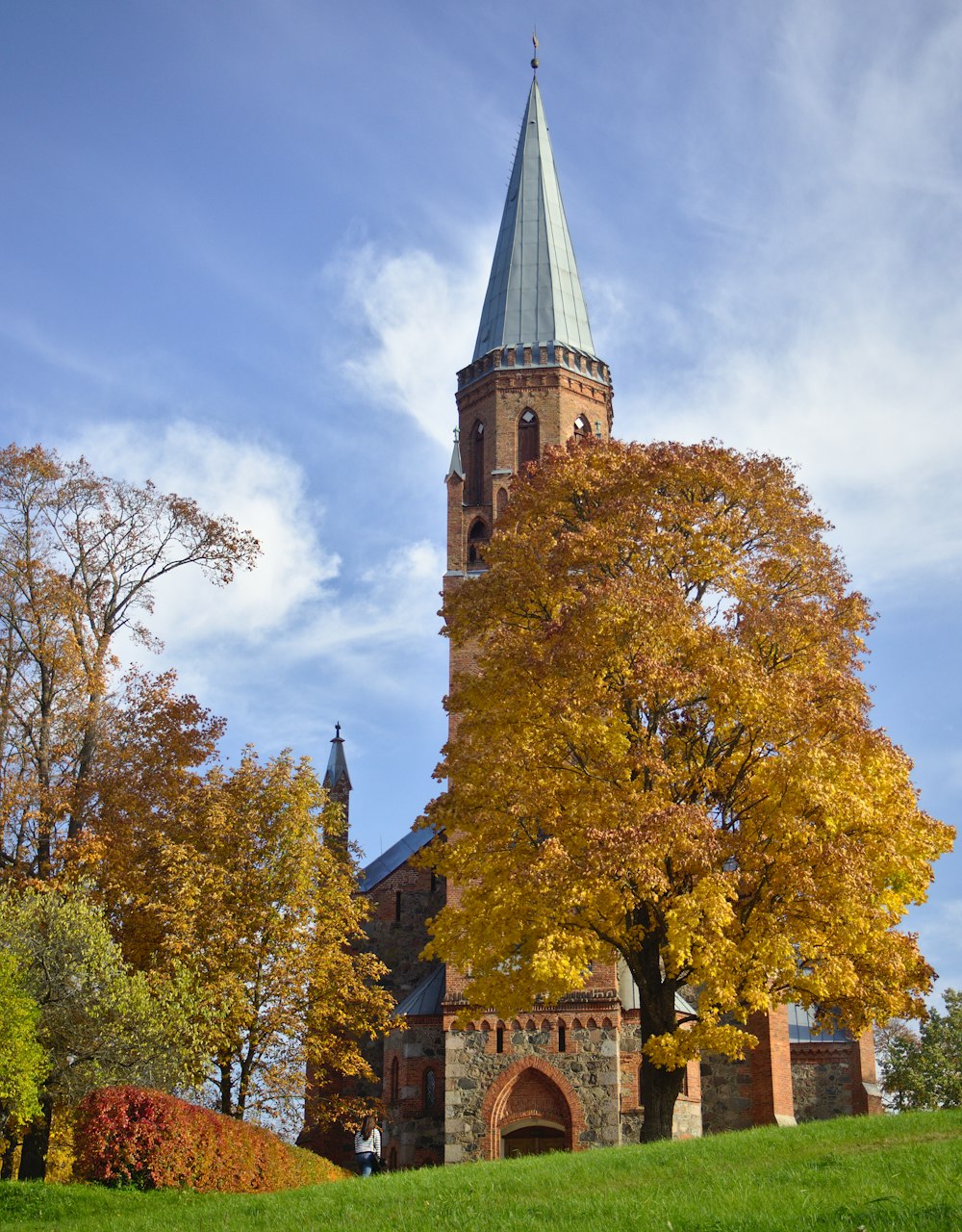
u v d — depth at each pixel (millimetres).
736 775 26797
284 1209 19469
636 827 24125
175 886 34250
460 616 30969
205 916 34344
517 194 54156
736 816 26719
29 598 35969
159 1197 22938
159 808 36562
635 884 25250
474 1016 28266
